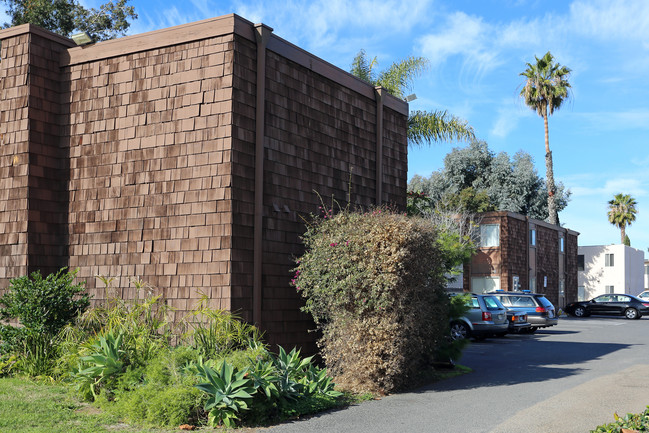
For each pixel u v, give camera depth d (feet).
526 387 35.04
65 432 22.95
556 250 136.56
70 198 40.47
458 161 152.76
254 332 34.71
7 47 41.04
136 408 25.40
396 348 32.91
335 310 34.53
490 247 112.88
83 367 30.04
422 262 34.71
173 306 36.24
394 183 50.75
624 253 162.40
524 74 134.82
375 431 24.52
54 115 41.16
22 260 39.01
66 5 84.79
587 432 24.36
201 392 26.12
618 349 56.59
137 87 38.75
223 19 36.17
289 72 40.24
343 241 34.37
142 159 38.17
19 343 34.47
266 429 24.94
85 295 36.58
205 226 35.68
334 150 44.04
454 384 36.40
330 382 31.42
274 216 38.22
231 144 35.24
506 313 67.62
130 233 38.14
